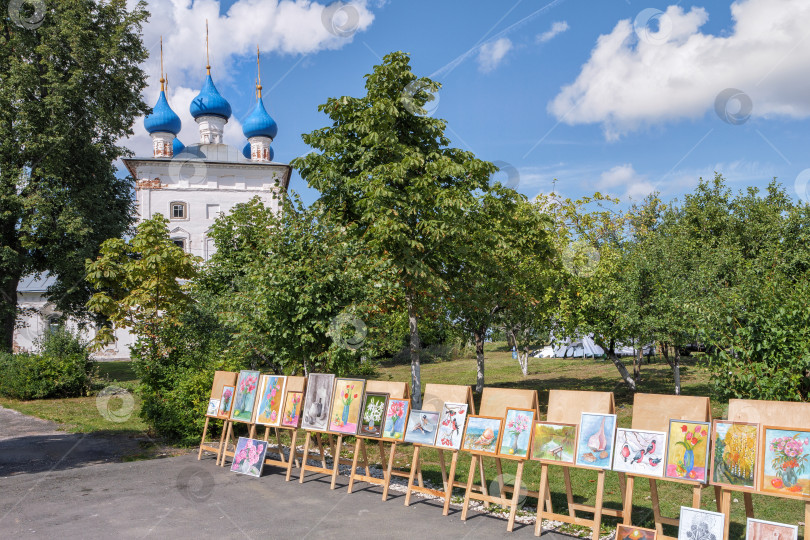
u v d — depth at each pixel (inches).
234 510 253.6
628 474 206.4
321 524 234.1
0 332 961.5
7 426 516.1
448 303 606.2
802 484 173.5
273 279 352.5
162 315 493.0
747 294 301.9
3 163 939.3
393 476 326.0
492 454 239.9
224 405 358.6
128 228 1110.4
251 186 1608.0
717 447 191.0
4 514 249.9
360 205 495.8
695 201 919.7
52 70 931.3
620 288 580.7
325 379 309.9
